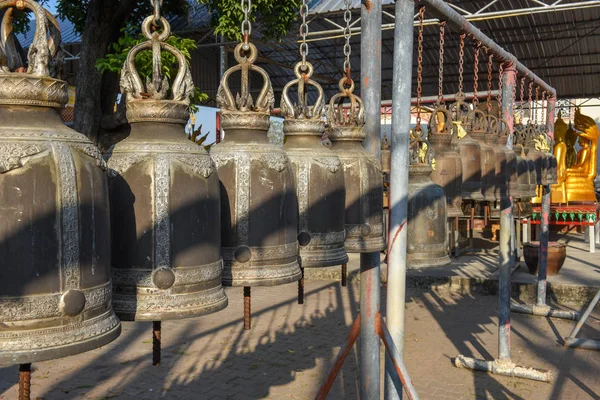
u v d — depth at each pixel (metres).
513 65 4.96
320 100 2.39
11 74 1.36
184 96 1.74
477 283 9.41
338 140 2.64
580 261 11.01
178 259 1.64
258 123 2.04
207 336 7.06
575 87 22.98
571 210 12.19
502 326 5.82
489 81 4.43
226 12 8.92
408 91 3.17
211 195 1.72
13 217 1.29
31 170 1.32
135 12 10.62
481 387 5.43
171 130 1.72
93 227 1.41
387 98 24.53
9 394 5.19
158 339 1.88
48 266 1.33
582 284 8.82
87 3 10.26
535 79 6.09
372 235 2.59
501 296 5.78
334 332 7.26
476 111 3.78
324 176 2.29
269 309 8.45
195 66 20.52
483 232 14.92
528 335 7.16
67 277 1.35
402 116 3.15
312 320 7.82
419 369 5.93
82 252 1.38
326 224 2.30
